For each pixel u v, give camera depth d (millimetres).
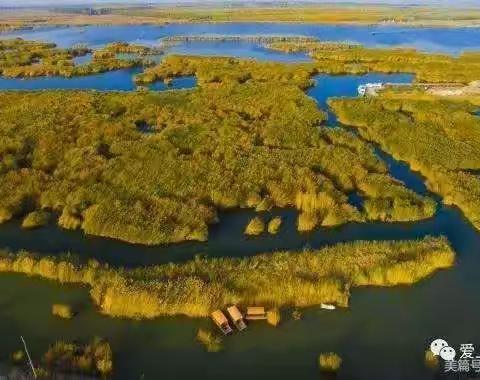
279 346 29281
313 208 43156
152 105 69125
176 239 39125
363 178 48219
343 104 71375
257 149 53969
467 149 55062
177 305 31125
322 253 36562
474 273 35906
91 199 43469
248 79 87750
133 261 36938
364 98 74500
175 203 42531
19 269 35031
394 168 53094
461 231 41281
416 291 33969
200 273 34500
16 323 30828
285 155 52469
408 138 58156
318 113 67000
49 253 37688
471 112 70062
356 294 33594
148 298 31203
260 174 47969
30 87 86438
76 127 59688
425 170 51156
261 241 39688
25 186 45031
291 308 32094
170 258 37406
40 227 40938
